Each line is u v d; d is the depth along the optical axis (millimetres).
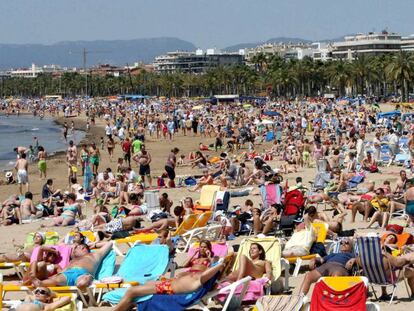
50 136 170625
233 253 23688
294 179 60312
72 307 20328
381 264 21844
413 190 35781
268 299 19422
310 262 25594
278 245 24250
